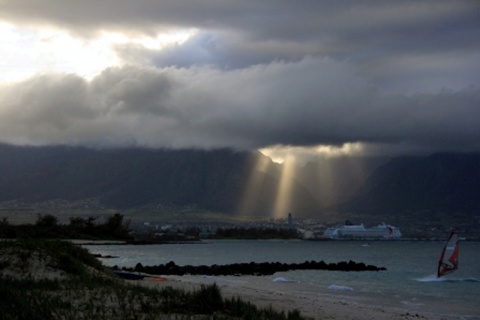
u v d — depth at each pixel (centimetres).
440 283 5266
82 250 3344
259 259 11250
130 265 7338
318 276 6150
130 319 1623
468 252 15762
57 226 17200
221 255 13050
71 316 1590
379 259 11362
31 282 2302
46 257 2800
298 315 2016
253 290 3534
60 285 2316
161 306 1895
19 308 1631
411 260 10856
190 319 1672
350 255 13662
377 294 4103
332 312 2539
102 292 2142
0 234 11906
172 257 11169
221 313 1859
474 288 4719
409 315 2702
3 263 2628
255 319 1772
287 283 4997
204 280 5019
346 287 4534
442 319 2670
